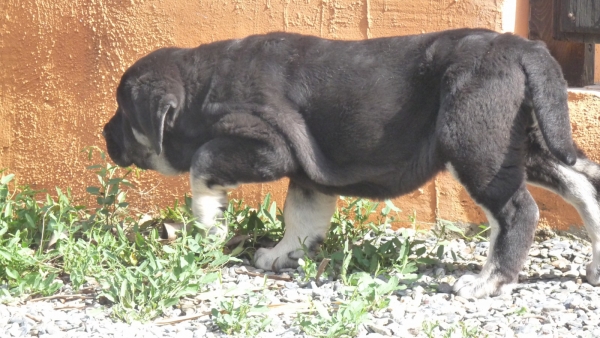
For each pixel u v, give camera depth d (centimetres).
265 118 225
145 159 241
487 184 217
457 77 217
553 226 246
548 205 246
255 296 219
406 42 224
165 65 233
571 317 211
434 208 251
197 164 228
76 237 246
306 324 206
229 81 229
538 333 207
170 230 242
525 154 222
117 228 239
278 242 242
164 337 206
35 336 208
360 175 227
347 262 224
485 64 217
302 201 235
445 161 219
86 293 224
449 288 223
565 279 227
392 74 223
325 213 236
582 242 245
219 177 228
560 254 240
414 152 223
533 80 216
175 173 240
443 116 218
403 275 226
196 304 218
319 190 231
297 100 226
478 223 249
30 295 222
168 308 216
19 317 213
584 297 219
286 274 232
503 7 243
